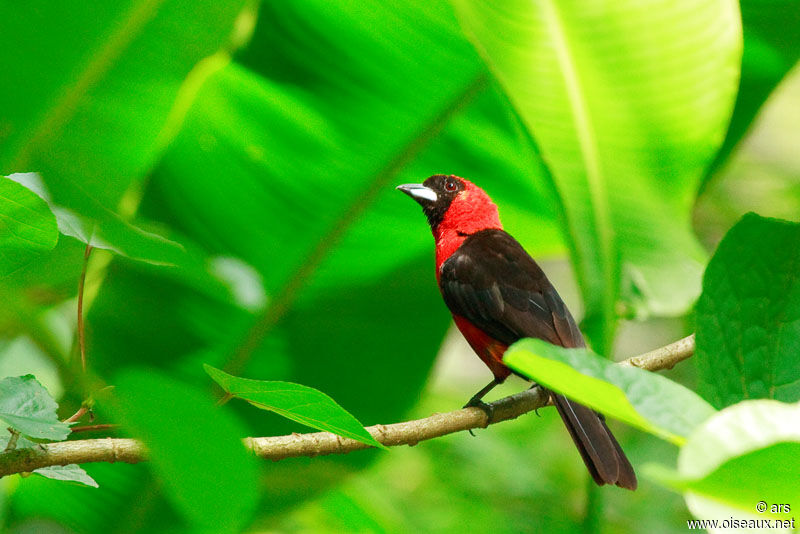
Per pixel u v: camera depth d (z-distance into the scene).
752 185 13.54
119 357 8.83
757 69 8.93
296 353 9.41
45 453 4.56
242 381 3.55
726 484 2.21
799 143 15.16
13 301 2.69
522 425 12.55
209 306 8.89
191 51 6.61
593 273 6.52
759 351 3.61
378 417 9.66
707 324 3.67
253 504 2.17
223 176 8.95
